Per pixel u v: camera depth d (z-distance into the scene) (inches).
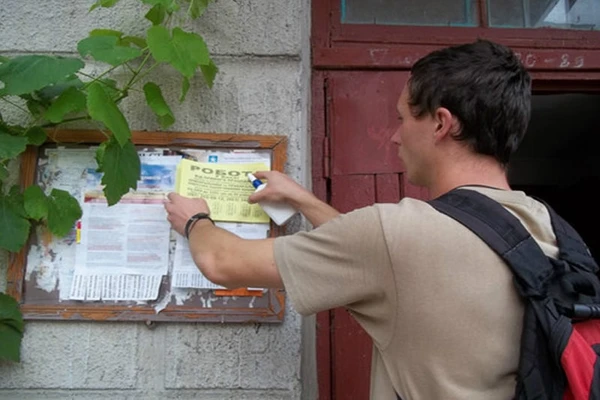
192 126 45.0
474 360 26.3
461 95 30.9
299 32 46.9
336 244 29.1
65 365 42.0
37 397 41.9
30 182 42.9
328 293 29.1
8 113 44.4
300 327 43.2
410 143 33.9
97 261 42.5
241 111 45.5
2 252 43.2
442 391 26.4
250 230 42.7
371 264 28.3
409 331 27.3
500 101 30.8
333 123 54.3
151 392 42.1
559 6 60.1
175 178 43.5
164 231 42.9
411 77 34.3
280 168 44.0
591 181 145.4
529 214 29.6
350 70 55.4
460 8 59.1
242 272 31.4
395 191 53.1
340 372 51.5
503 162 32.3
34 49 45.7
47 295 42.1
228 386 42.2
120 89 43.9
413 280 27.1
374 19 57.6
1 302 40.5
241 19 46.7
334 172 53.4
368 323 29.9
